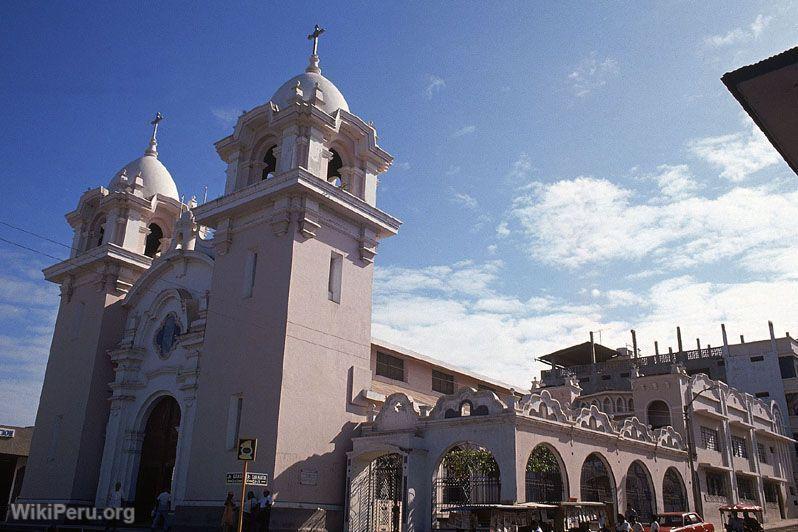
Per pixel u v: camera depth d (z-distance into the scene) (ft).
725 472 122.31
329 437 80.43
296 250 82.07
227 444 78.74
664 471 100.94
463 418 73.31
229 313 85.97
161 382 96.12
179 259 100.63
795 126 21.35
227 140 95.30
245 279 85.76
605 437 86.12
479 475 87.56
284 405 75.61
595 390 189.98
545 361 208.13
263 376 78.38
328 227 87.56
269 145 94.89
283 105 94.99
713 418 124.26
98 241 118.21
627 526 73.61
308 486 76.07
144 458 96.84
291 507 72.95
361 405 86.02
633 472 98.22
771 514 138.92
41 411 109.09
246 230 88.79
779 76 19.38
